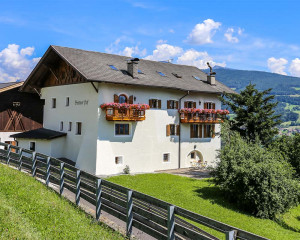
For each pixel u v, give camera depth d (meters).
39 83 32.47
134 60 27.20
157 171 29.12
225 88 35.50
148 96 28.27
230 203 18.41
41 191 11.24
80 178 10.71
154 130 28.86
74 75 27.98
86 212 10.00
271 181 16.92
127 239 7.93
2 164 16.02
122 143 26.55
